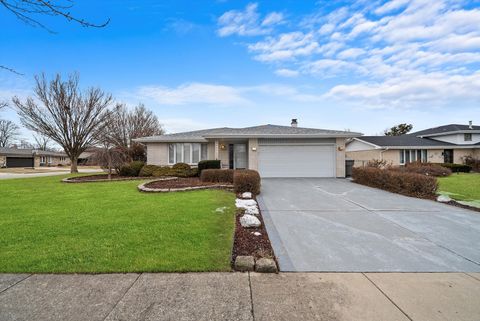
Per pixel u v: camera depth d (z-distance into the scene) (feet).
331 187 34.12
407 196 27.43
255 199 25.48
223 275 9.78
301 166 46.65
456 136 74.08
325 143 46.62
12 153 128.26
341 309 7.70
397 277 9.84
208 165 45.37
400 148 67.67
